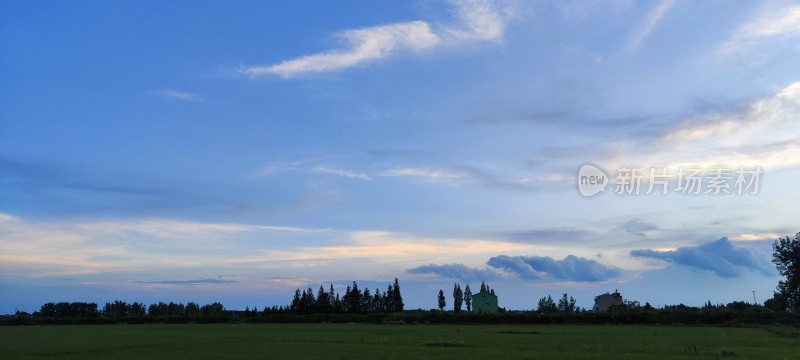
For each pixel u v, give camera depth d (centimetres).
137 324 15100
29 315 16975
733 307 13425
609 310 13488
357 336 7675
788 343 5897
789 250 11812
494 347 5472
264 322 15925
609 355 4575
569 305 18650
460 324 12925
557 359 4244
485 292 18088
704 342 6091
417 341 6412
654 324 11644
